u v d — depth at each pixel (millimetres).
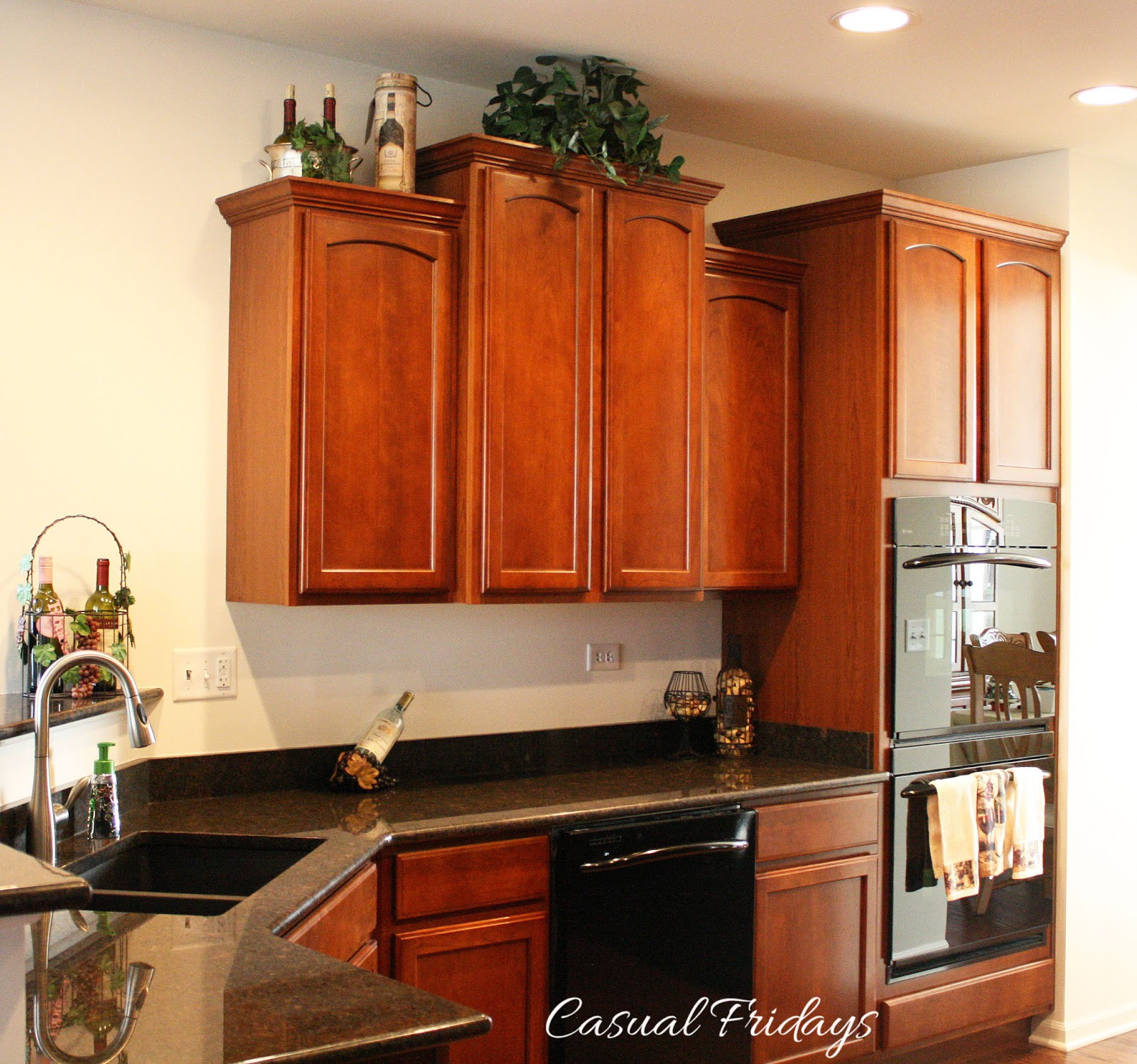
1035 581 3756
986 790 3549
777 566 3525
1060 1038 3801
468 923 2627
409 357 2803
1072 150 3855
